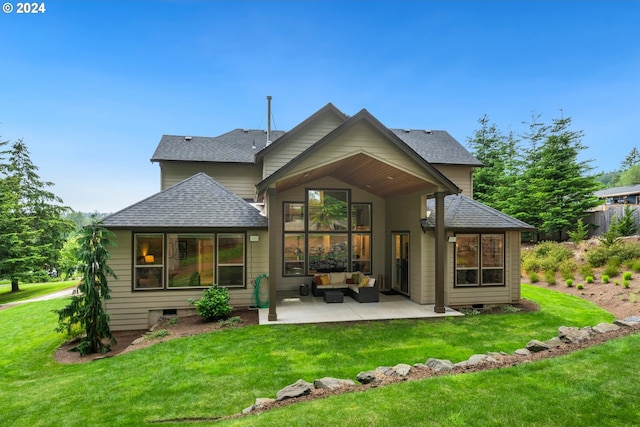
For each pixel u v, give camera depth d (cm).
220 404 482
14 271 2036
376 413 385
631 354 526
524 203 2416
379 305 1092
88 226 806
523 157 2911
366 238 1377
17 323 1077
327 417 380
